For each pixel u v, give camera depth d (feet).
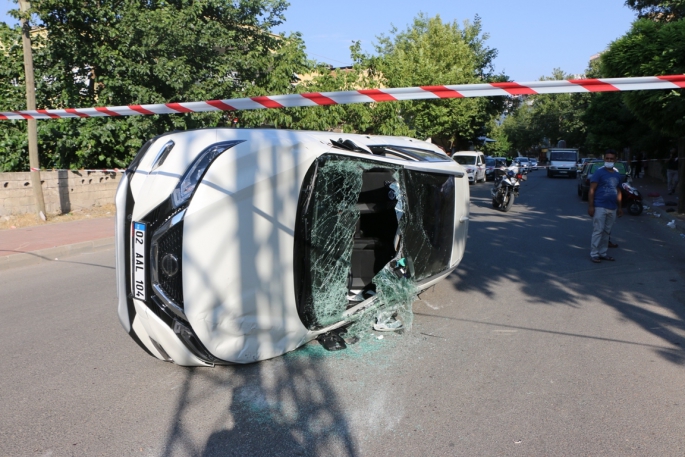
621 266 28.02
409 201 17.95
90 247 34.50
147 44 47.65
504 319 19.83
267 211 13.97
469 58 110.73
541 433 12.07
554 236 37.27
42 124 45.52
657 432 12.10
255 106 17.52
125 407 13.42
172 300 13.35
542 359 16.15
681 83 14.11
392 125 57.72
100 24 47.60
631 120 103.30
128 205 14.14
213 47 52.31
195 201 13.06
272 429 12.35
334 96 16.58
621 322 19.45
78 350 17.19
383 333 18.30
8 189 40.98
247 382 14.67
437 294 23.13
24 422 12.72
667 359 16.14
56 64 47.39
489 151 231.50
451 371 15.30
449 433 12.10
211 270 13.28
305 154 14.69
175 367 15.72
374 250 19.33
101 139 46.75
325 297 15.96
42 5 43.42
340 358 16.20
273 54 54.80
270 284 14.30
